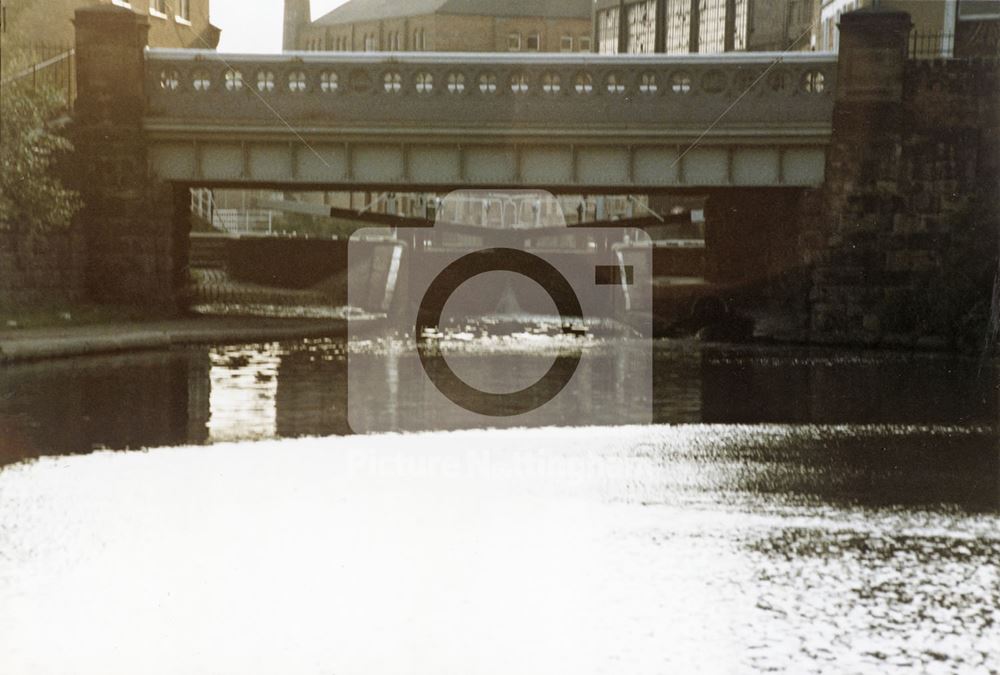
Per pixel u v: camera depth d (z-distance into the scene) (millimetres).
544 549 11945
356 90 46812
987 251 43125
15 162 35906
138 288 45844
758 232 50688
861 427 21953
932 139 44844
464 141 44250
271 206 69562
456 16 122188
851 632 9438
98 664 8586
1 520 13086
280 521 13117
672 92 44875
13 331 36125
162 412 22156
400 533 12570
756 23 81688
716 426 21984
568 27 123500
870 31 44469
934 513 14109
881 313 44844
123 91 45344
